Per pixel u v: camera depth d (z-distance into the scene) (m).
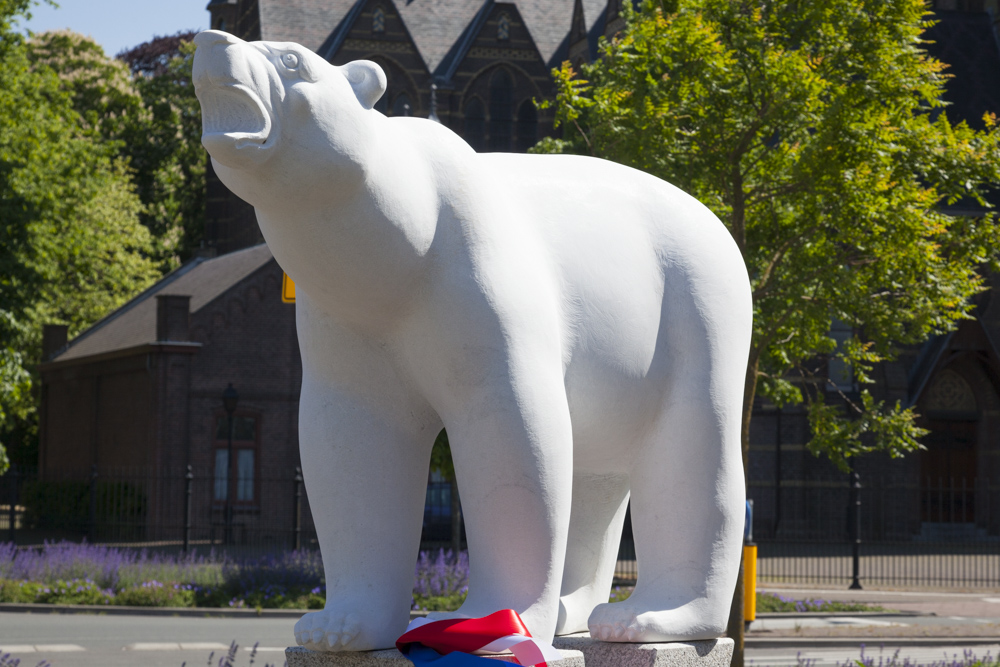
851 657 12.39
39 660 11.33
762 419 32.59
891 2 10.81
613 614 3.78
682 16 10.80
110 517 29.80
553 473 3.41
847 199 10.60
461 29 55.88
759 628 14.59
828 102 11.23
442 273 3.37
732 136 11.04
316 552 18.25
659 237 3.92
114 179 41.84
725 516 3.89
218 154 2.92
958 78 35.88
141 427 31.17
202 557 19.20
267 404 31.45
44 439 38.41
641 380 3.82
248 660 11.48
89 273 30.33
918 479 32.66
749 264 11.59
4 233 24.77
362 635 3.45
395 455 3.60
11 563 17.11
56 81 28.75
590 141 11.98
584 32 52.91
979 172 11.09
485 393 3.36
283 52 3.01
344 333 3.51
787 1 10.98
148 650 12.07
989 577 23.19
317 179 3.05
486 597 3.41
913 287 11.17
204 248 42.19
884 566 25.27
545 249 3.67
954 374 33.31
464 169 3.46
